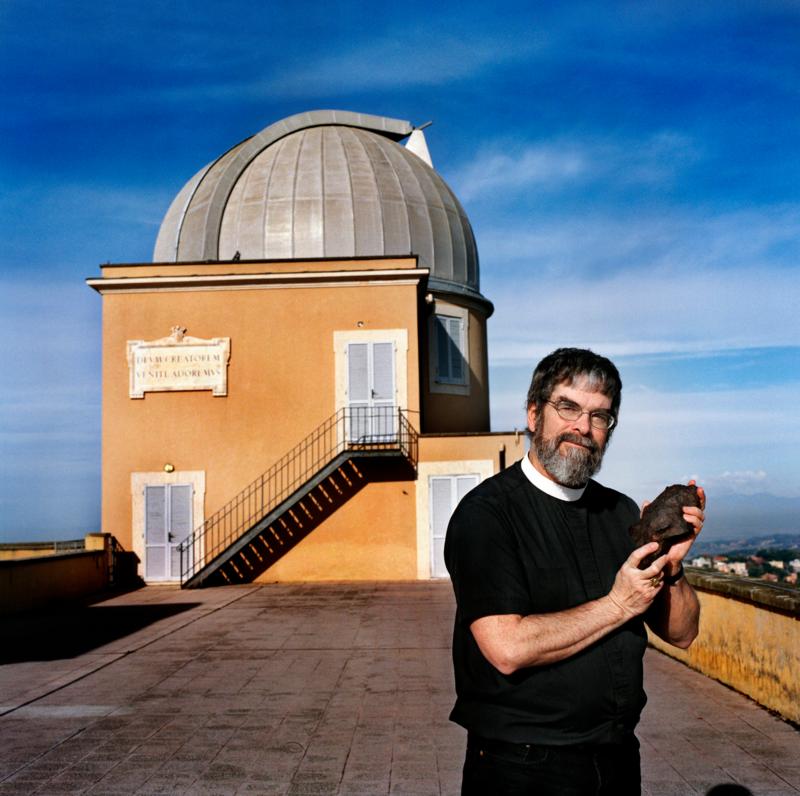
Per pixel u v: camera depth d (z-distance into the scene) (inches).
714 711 326.0
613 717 116.0
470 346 1095.6
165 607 695.1
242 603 701.9
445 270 1091.3
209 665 440.8
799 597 303.3
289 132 1147.9
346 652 470.6
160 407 880.9
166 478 872.9
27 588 698.2
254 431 876.0
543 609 117.0
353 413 875.4
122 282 884.0
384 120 1234.0
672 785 244.8
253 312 887.1
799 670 302.0
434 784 252.4
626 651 117.9
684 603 121.9
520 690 114.6
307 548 862.5
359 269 899.4
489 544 115.6
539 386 126.1
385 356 880.3
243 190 1069.8
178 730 314.7
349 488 866.8
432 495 863.7
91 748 292.7
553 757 113.6
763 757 268.8
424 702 352.8
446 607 649.0
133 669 434.9
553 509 123.7
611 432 125.9
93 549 836.0
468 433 868.0
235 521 868.6
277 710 342.6
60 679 413.4
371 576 858.1
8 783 257.1
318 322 885.2
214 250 1042.1
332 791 247.6
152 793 247.6
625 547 126.3
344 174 1072.8
